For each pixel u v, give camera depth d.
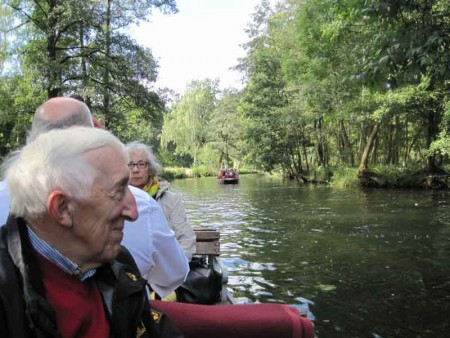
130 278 1.35
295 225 13.66
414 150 36.03
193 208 19.62
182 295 3.41
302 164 44.19
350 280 7.55
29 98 21.28
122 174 1.27
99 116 21.39
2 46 21.28
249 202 21.55
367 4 4.16
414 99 20.91
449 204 17.47
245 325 1.95
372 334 5.34
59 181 1.18
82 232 1.21
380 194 22.56
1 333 1.09
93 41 20.84
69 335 1.20
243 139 41.16
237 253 9.85
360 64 4.64
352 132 36.66
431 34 3.88
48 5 20.53
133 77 21.16
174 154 71.19
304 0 27.55
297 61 27.42
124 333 1.29
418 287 7.09
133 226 1.95
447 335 5.27
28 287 1.13
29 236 1.22
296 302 6.50
